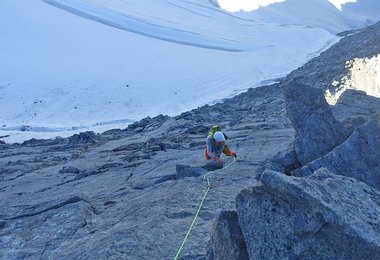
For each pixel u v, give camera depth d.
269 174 4.78
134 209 10.04
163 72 109.94
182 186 11.08
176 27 150.75
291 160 9.62
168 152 20.30
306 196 4.55
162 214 8.88
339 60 60.28
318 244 4.46
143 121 48.22
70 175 19.48
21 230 10.41
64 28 132.12
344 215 4.41
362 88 34.34
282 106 40.38
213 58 121.56
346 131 9.84
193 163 15.23
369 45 61.03
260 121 28.16
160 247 7.42
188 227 8.20
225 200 9.66
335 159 7.96
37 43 121.81
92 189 14.48
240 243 5.36
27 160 28.77
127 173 16.36
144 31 142.12
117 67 112.56
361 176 7.82
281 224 4.73
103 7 153.00
